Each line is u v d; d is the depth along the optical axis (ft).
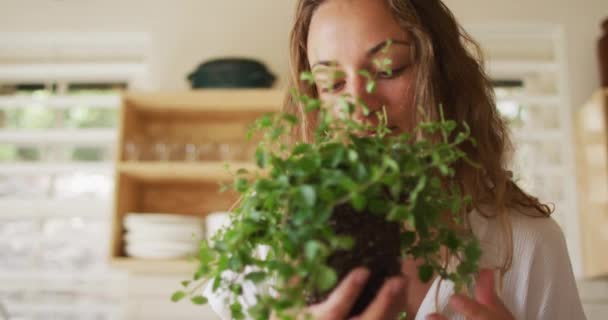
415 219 2.06
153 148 7.79
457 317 3.01
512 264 3.35
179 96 7.91
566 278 3.43
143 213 8.45
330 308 1.99
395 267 2.13
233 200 8.36
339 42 3.05
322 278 1.84
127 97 7.97
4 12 9.39
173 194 8.50
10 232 9.13
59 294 8.90
